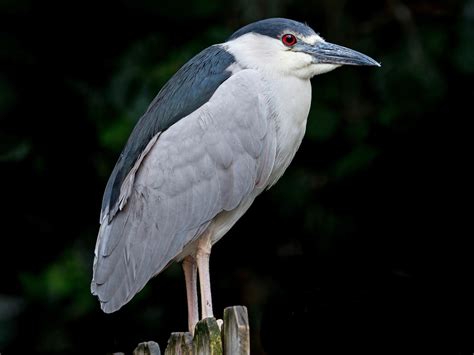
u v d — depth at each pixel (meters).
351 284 8.92
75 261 12.47
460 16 11.99
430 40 12.20
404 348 8.52
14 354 12.38
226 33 12.12
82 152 12.59
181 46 12.33
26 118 12.61
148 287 12.18
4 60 12.56
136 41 12.47
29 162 12.50
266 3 12.21
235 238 12.75
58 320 12.33
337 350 8.48
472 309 8.78
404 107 12.04
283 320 8.68
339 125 12.19
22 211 12.75
